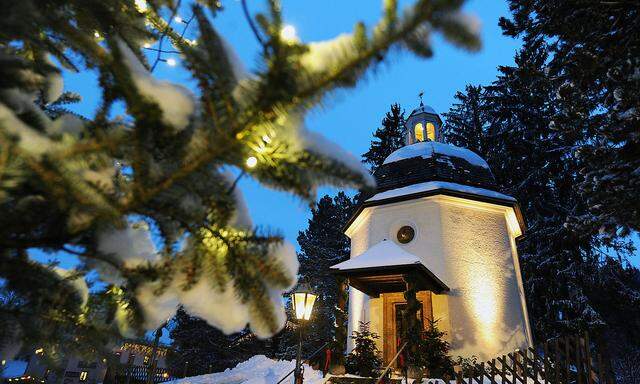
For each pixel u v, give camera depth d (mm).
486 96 26141
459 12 883
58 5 1307
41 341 1239
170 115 962
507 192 21438
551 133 21344
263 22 899
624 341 20359
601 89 8039
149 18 1613
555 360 7727
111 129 1028
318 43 939
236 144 970
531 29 8719
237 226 1249
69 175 917
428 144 14773
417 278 9609
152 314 1427
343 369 9148
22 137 874
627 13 7301
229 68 968
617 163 7125
